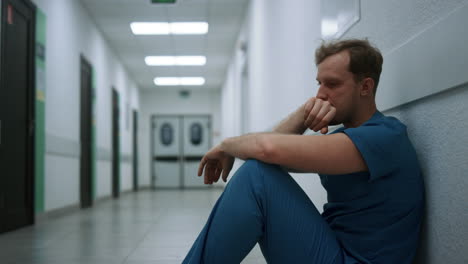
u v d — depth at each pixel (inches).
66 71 206.5
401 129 45.4
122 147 370.9
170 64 371.9
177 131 489.1
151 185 482.9
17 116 147.6
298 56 123.9
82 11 236.7
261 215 43.1
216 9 249.1
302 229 42.8
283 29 147.3
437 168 46.0
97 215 189.9
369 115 47.9
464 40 39.6
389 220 45.0
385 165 42.3
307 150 41.4
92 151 255.0
